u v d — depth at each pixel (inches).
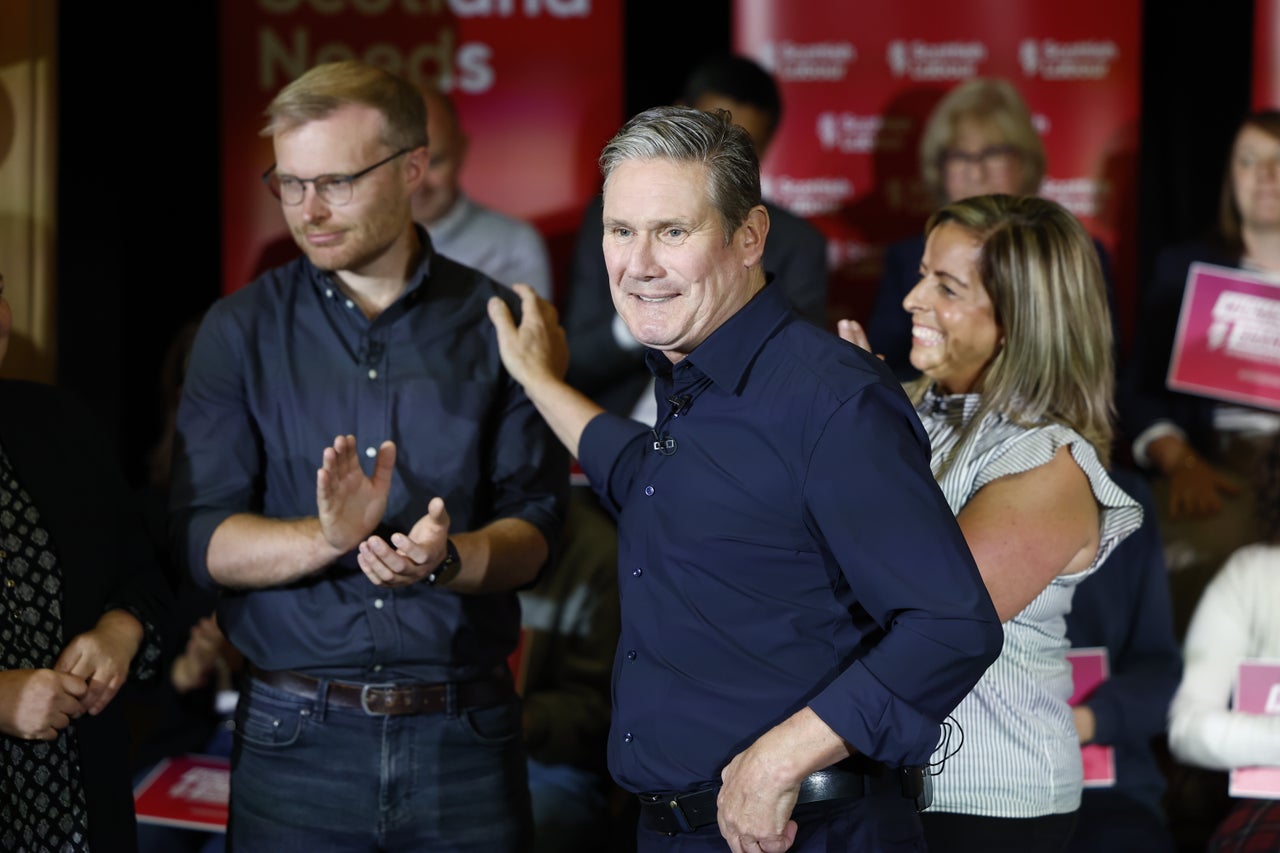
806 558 84.4
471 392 112.5
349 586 107.7
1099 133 200.5
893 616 80.7
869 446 80.9
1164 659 152.1
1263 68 197.2
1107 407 102.3
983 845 99.0
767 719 84.9
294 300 113.0
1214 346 190.2
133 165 214.7
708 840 86.8
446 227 197.2
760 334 86.7
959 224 103.7
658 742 87.6
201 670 157.6
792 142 203.3
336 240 107.5
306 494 110.6
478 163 201.2
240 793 110.0
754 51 203.0
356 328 111.6
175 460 112.1
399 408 110.7
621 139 85.4
